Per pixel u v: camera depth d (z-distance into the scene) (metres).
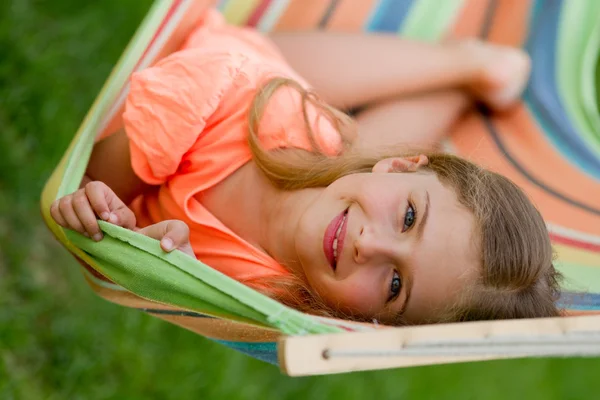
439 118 2.25
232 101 1.82
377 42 2.25
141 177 1.77
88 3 2.51
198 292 1.33
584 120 2.28
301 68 2.20
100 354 2.23
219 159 1.81
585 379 3.32
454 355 1.17
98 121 1.66
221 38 1.95
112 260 1.44
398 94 2.23
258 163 1.81
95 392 2.19
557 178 2.19
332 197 1.72
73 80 2.40
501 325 1.17
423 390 2.92
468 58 2.23
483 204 1.68
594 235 2.05
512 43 2.38
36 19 2.38
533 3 2.36
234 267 1.81
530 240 1.69
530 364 3.25
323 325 1.25
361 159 1.84
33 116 2.30
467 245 1.63
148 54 1.77
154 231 1.46
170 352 2.35
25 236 2.23
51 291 2.23
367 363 1.13
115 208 1.50
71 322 2.22
